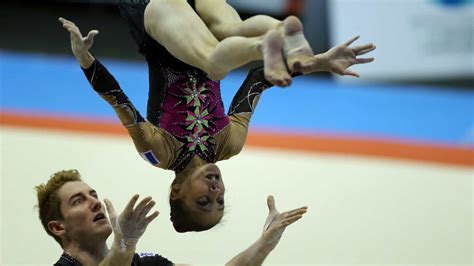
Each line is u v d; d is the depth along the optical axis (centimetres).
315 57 633
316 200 1567
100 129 1803
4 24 2302
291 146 1823
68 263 908
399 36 2281
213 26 751
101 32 2328
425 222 1533
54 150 1656
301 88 2211
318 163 1741
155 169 1606
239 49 645
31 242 1331
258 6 2228
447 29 2275
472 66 2270
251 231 1411
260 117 1991
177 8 742
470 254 1427
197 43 704
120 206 1427
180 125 767
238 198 1530
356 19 2267
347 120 2023
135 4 841
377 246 1424
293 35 629
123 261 817
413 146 1891
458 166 1800
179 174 770
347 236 1450
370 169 1739
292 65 618
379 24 2275
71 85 2033
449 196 1650
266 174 1656
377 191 1638
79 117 1861
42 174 1546
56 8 2341
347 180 1672
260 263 909
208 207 764
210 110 787
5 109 1845
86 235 910
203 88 789
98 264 916
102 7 2347
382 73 2277
